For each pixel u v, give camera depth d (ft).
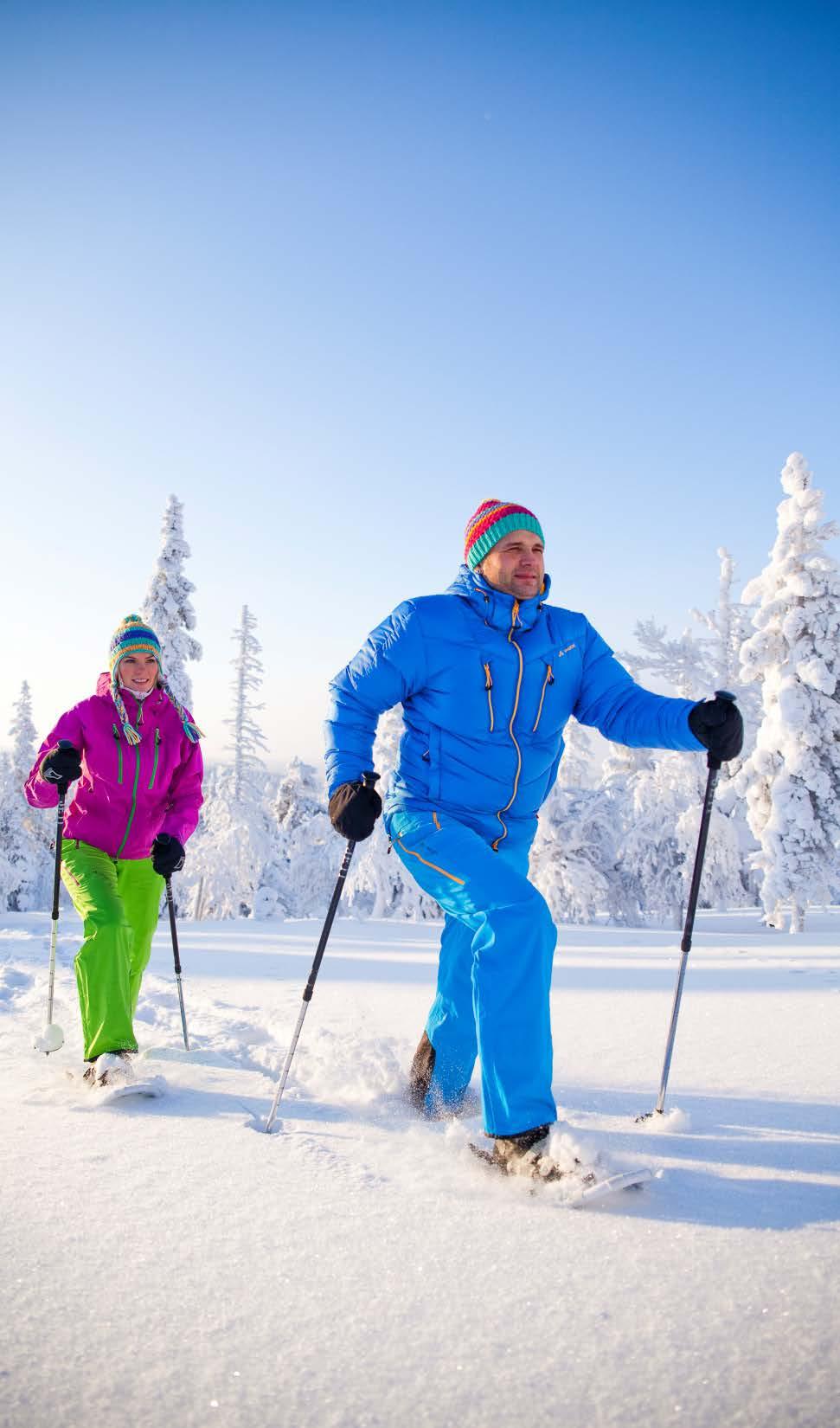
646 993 19.22
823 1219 6.04
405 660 9.36
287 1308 4.95
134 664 12.25
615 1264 5.48
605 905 95.61
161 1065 11.49
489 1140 8.20
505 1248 5.74
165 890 13.14
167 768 12.55
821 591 64.03
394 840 9.57
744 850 93.20
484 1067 7.64
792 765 64.49
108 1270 5.34
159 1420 3.93
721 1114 8.80
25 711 109.81
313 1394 4.15
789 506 65.26
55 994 18.02
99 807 12.37
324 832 118.73
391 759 76.95
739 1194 6.59
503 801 9.47
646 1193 6.66
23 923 49.21
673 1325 4.72
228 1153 7.68
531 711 9.54
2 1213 6.17
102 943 10.91
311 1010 16.65
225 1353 4.48
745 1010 15.55
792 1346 4.46
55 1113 8.98
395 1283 5.24
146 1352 4.47
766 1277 5.20
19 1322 4.71
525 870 9.87
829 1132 8.08
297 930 61.77
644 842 92.94
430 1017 9.95
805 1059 11.05
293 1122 8.87
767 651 65.72
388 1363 4.42
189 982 21.49
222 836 93.86
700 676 86.22
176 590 79.97
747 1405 4.01
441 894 8.84
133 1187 6.78
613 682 10.07
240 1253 5.63
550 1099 7.55
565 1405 4.06
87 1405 4.01
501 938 7.77
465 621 9.48
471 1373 4.32
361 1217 6.27
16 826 106.73
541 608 9.98
